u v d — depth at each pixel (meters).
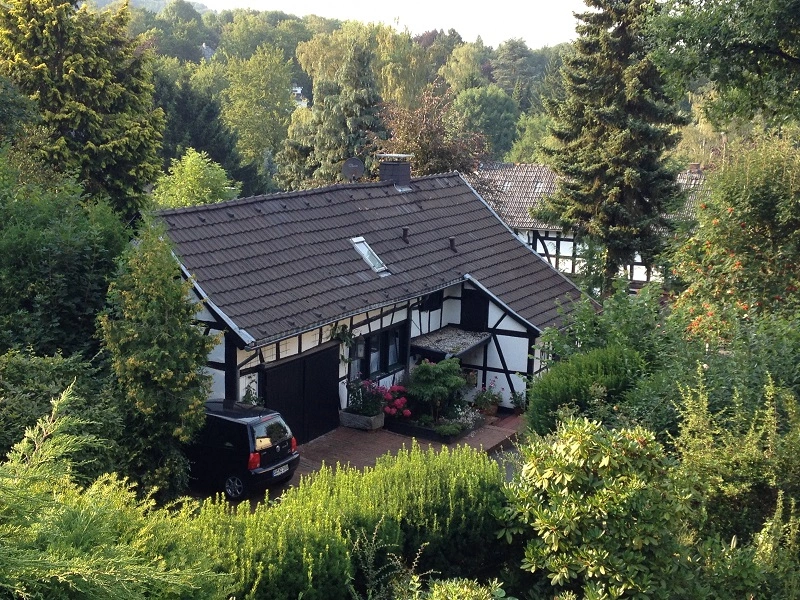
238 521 6.88
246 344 14.05
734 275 15.41
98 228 14.84
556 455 7.29
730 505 8.55
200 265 15.11
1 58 23.30
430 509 7.84
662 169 26.41
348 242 18.62
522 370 20.11
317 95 42.38
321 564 6.63
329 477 8.36
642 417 10.41
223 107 65.44
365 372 18.19
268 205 17.95
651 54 16.23
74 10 24.27
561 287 22.55
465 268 20.53
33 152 20.95
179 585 4.66
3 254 13.68
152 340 11.84
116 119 24.09
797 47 15.23
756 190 15.45
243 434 13.16
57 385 11.23
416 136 30.28
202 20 133.12
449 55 95.62
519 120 72.50
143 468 12.35
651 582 6.86
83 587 4.22
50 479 5.13
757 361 10.45
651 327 13.88
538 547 7.26
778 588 7.37
